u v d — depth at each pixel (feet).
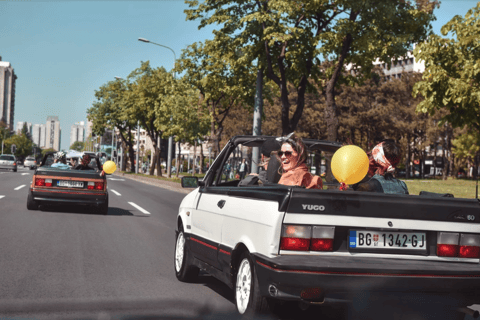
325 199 13.35
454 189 108.06
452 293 13.53
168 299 17.99
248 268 14.90
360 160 14.35
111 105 220.84
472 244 14.37
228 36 63.36
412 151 239.50
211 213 18.26
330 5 60.70
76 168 48.83
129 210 53.62
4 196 62.18
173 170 273.75
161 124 145.07
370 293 12.99
